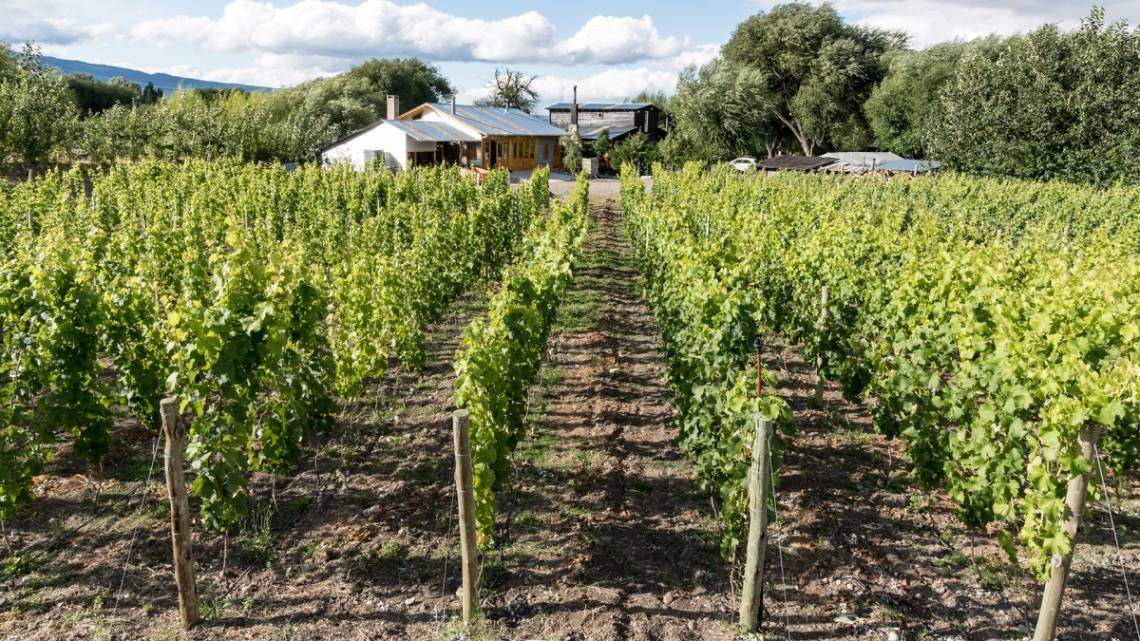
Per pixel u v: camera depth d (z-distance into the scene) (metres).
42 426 6.46
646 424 8.82
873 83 58.94
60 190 20.98
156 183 23.45
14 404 6.38
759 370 5.83
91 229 13.20
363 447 7.92
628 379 10.32
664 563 6.02
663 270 11.54
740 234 14.15
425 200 22.44
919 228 14.88
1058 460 4.95
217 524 5.88
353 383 8.59
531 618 5.28
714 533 6.46
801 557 6.11
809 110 59.72
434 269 12.16
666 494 7.14
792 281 10.97
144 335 7.77
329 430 7.71
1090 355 6.21
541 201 30.19
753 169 37.59
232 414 5.94
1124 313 6.64
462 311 13.59
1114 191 23.67
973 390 6.52
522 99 85.94
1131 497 7.20
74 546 5.98
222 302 6.09
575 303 14.25
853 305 9.53
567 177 51.66
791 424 5.81
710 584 5.75
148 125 36.62
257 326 6.00
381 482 7.17
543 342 9.46
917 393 6.99
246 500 6.19
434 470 7.43
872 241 12.05
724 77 54.47
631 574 5.84
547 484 7.24
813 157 51.59
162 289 9.80
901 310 7.81
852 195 25.95
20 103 28.67
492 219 16.95
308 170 26.61
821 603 5.53
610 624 5.22
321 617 5.23
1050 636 4.90
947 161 36.34
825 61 57.97
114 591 5.43
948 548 6.28
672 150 54.41
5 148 28.61
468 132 45.19
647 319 13.62
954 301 7.44
